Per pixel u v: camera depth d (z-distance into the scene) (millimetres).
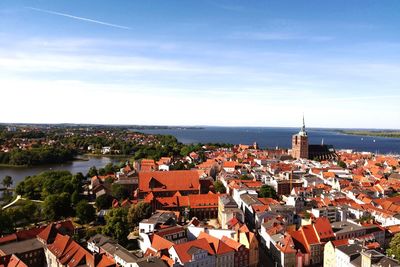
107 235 191750
